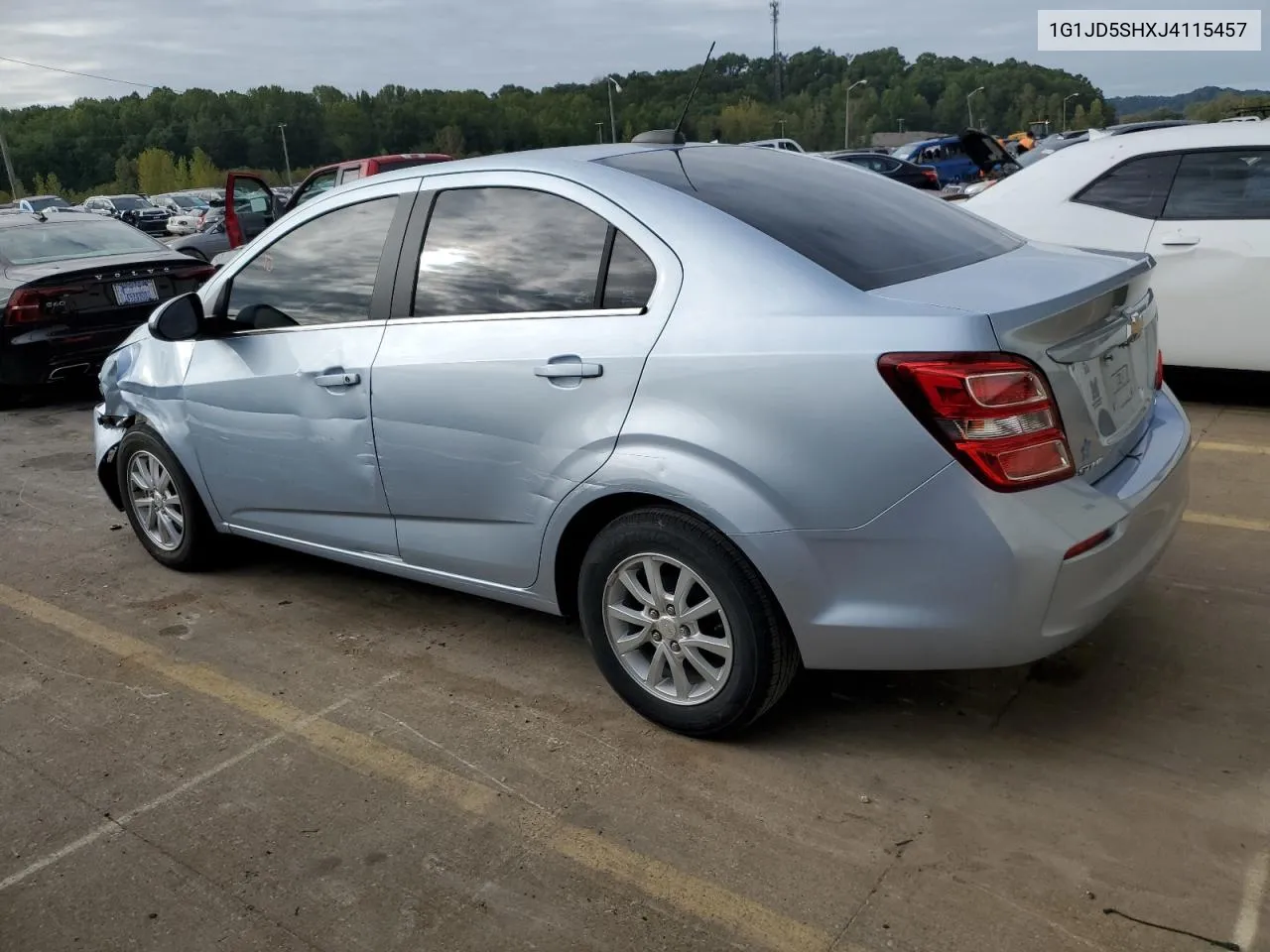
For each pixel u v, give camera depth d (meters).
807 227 2.95
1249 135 5.89
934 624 2.59
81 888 2.60
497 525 3.30
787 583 2.70
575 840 2.66
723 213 2.92
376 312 3.52
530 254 3.16
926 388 2.46
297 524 3.99
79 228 8.98
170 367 4.28
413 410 3.37
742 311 2.73
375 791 2.92
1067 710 3.10
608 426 2.90
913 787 2.78
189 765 3.11
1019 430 2.47
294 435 3.79
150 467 4.58
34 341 7.95
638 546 2.93
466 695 3.43
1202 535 4.34
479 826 2.74
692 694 3.00
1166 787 2.71
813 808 2.72
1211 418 6.02
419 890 2.52
